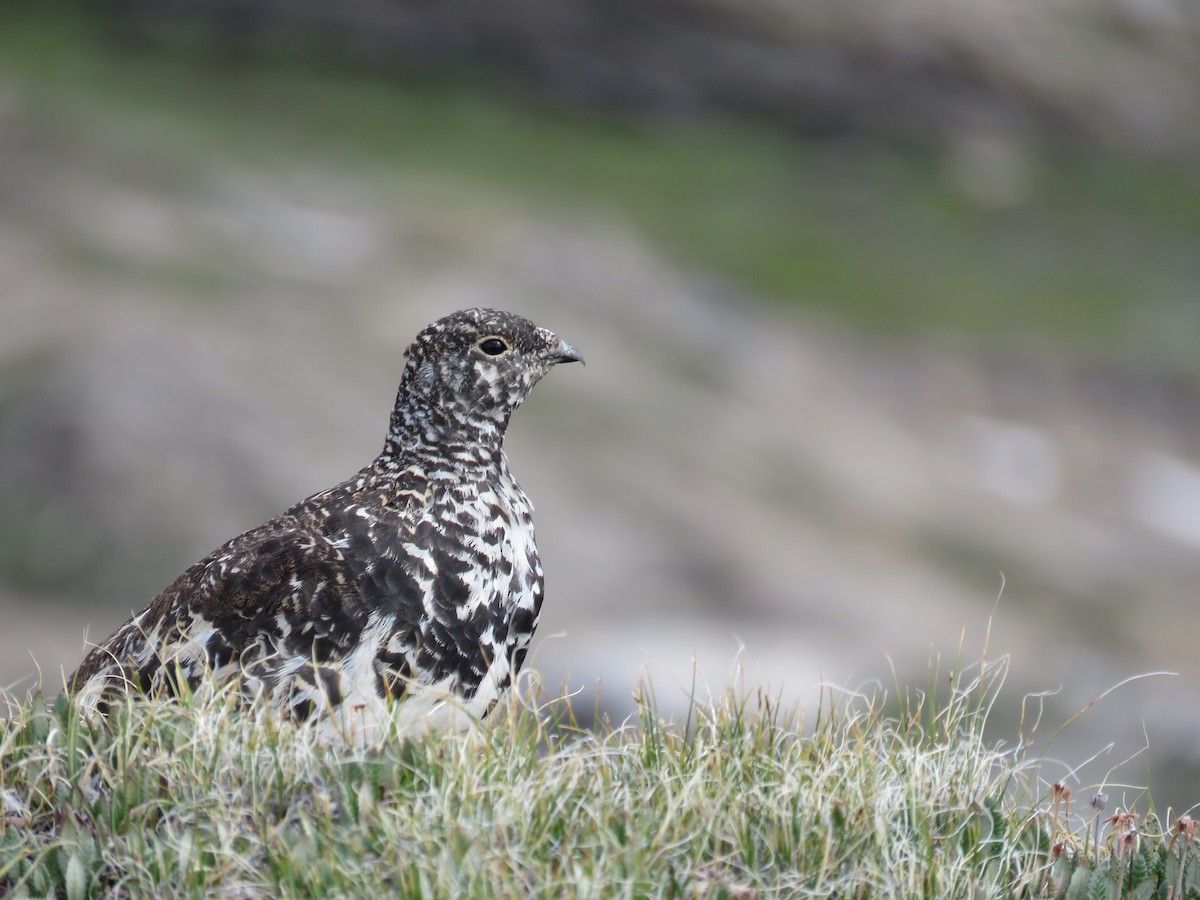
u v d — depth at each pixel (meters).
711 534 33.81
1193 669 32.47
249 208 49.44
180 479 30.39
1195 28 95.75
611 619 28.78
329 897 5.09
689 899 5.27
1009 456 46.28
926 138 78.31
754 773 5.97
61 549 28.39
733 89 79.19
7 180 45.94
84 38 71.31
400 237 48.44
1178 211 74.62
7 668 24.56
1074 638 33.25
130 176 49.75
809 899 5.30
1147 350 57.03
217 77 70.12
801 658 26.97
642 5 83.50
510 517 7.21
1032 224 70.88
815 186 71.44
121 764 5.66
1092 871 5.69
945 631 31.62
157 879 5.26
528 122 72.94
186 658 6.59
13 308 36.12
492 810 5.50
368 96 71.31
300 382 34.88
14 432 31.02
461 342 7.31
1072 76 85.56
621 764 6.08
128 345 34.41
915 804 5.80
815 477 39.56
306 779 5.68
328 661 6.53
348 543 6.70
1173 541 42.16
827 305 57.62
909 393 49.84
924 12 87.25
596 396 39.41
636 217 63.03
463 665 6.78
